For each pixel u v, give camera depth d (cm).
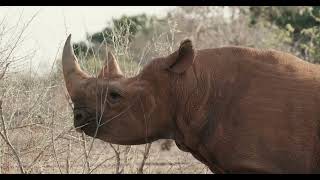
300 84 2077
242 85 2122
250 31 7975
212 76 2172
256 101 2083
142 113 2188
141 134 2198
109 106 2178
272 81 2095
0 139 2602
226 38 7750
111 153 3148
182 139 2234
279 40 7488
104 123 2183
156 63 2203
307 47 5969
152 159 3734
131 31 3331
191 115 2180
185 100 2183
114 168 2981
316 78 2089
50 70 2752
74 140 2755
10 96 2684
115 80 2194
